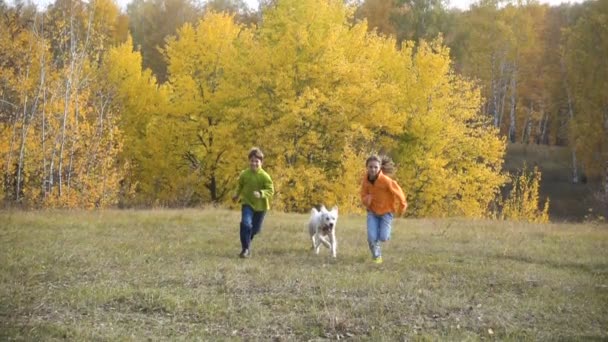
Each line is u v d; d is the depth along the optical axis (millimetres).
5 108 23750
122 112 28672
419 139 28281
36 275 7910
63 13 24891
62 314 6172
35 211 17188
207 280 7902
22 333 5387
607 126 33812
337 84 25766
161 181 28531
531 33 43750
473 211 26953
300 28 25094
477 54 43719
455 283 8203
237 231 13352
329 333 5758
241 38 28578
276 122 25453
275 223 15180
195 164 28844
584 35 35375
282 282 7836
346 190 24234
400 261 9812
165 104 28141
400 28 43250
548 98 46031
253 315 6242
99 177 22641
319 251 10734
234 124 26094
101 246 10508
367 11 43938
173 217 15852
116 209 20312
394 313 6465
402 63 29125
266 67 25578
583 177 40500
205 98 27562
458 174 27625
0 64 22922
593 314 6688
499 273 8977
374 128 27391
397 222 17469
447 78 28797
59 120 22453
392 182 9539
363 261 9750
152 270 8477
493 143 27953
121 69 28906
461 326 6086
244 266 8859
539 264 10141
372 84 25656
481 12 44094
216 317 6191
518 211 25281
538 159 44000
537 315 6621
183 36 28078
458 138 28234
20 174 22188
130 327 5797
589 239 13758
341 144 26031
